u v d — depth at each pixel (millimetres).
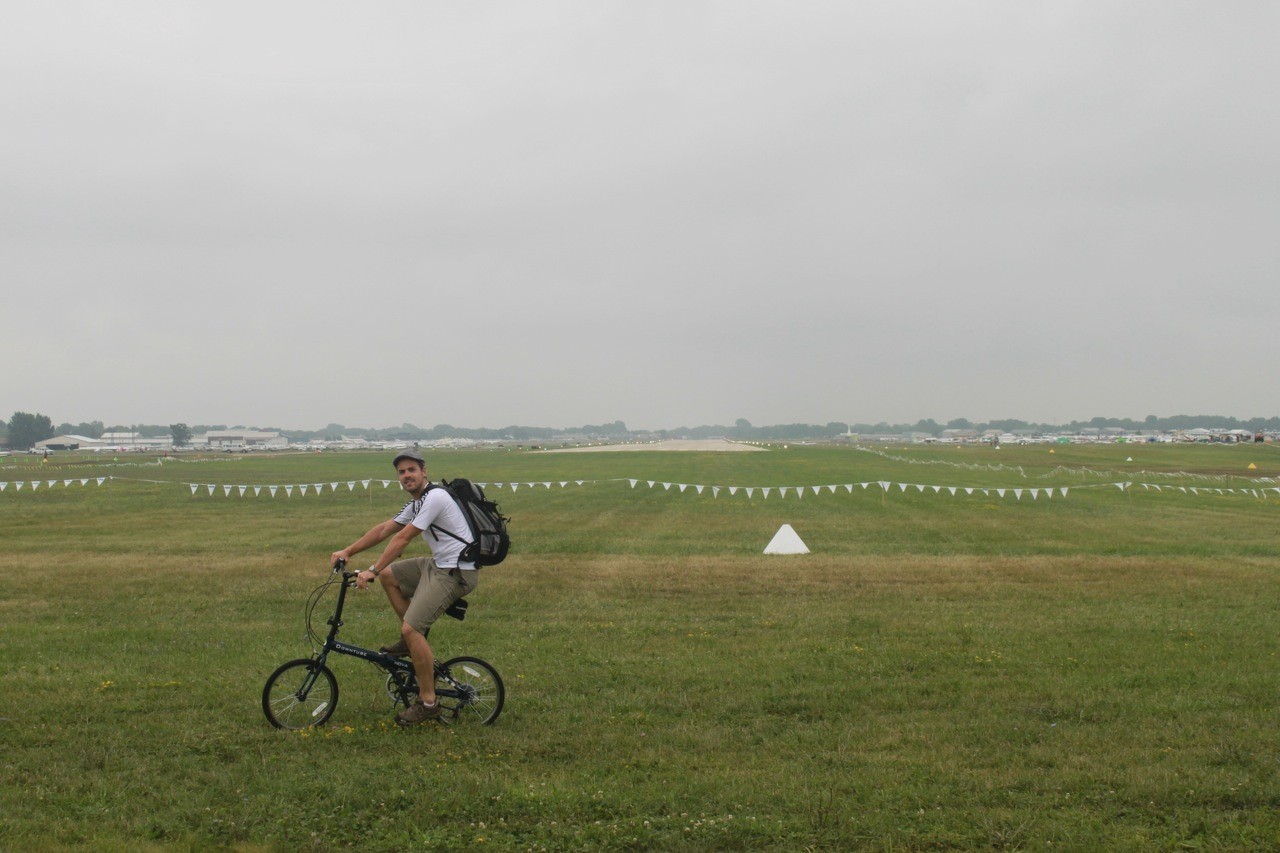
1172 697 9211
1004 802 6445
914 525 28703
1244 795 6473
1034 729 8188
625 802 6391
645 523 29391
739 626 13070
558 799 6426
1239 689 9523
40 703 8953
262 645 11711
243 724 8359
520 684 9820
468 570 8430
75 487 48688
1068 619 13578
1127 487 48125
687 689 9664
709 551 21969
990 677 10109
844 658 11031
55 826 6004
